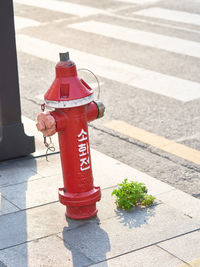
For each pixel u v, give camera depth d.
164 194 4.63
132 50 7.52
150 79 6.60
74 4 10.02
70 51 7.52
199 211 4.45
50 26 8.70
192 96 6.22
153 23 8.72
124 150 5.31
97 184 4.72
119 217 4.36
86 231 4.25
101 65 6.99
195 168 5.04
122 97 6.23
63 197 4.30
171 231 4.24
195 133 5.56
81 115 4.19
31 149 5.09
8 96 4.93
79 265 3.99
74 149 4.21
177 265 3.98
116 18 9.05
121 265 3.99
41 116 4.17
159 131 5.60
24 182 4.76
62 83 4.14
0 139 5.00
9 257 4.05
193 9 9.48
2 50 4.81
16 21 8.98
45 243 4.16
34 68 6.98
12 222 4.34
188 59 7.15
